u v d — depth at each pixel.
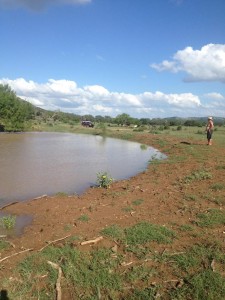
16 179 14.41
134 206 9.31
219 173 13.24
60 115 110.12
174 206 9.13
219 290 5.14
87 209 9.21
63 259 6.13
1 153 24.05
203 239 6.83
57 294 5.14
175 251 6.36
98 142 38.31
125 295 5.16
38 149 27.88
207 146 24.75
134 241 6.78
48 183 13.72
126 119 83.81
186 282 5.39
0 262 6.07
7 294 5.12
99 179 13.05
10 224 8.08
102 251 6.38
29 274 5.63
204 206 9.03
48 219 8.59
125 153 26.27
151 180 13.37
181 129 60.25
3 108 53.59
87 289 5.32
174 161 18.64
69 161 20.73
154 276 5.60
